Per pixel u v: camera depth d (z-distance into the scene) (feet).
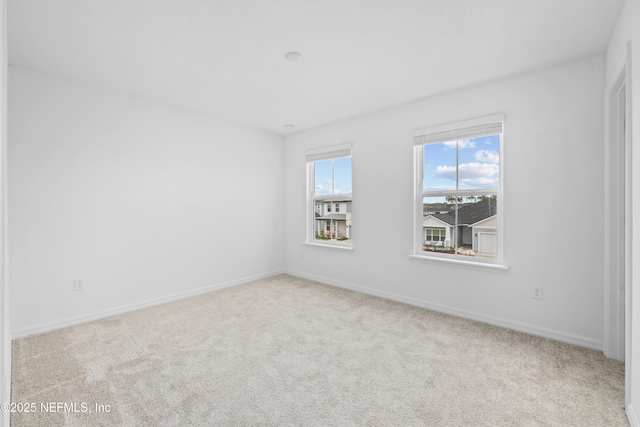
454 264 10.24
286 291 13.17
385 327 9.32
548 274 8.63
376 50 7.83
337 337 8.63
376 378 6.66
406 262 11.58
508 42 7.41
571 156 8.25
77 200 9.66
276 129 15.24
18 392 6.11
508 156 9.20
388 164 12.04
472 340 8.45
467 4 6.10
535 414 5.56
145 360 7.36
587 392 6.17
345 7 6.22
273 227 15.99
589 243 8.04
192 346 8.08
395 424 5.32
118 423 5.30
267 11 6.35
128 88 10.18
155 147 11.48
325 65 8.62
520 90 9.01
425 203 11.25
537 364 7.20
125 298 10.70
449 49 7.75
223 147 13.67
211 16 6.50
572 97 8.22
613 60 6.93
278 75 9.25
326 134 14.35
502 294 9.41
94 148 10.00
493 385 6.40
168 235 11.87
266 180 15.60
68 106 9.46
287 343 8.27
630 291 5.53
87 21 6.63
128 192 10.78
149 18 6.56
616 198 7.36
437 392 6.18
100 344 8.18
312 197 15.43
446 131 10.44
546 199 8.61
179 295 12.16
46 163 9.07
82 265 9.76
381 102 11.39
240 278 14.46
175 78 9.45
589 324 8.06
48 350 7.83
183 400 5.91
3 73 4.56
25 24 6.70
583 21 6.57
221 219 13.66
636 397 5.15
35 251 8.89
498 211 9.57
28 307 8.78
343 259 13.71
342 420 5.41
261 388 6.30
